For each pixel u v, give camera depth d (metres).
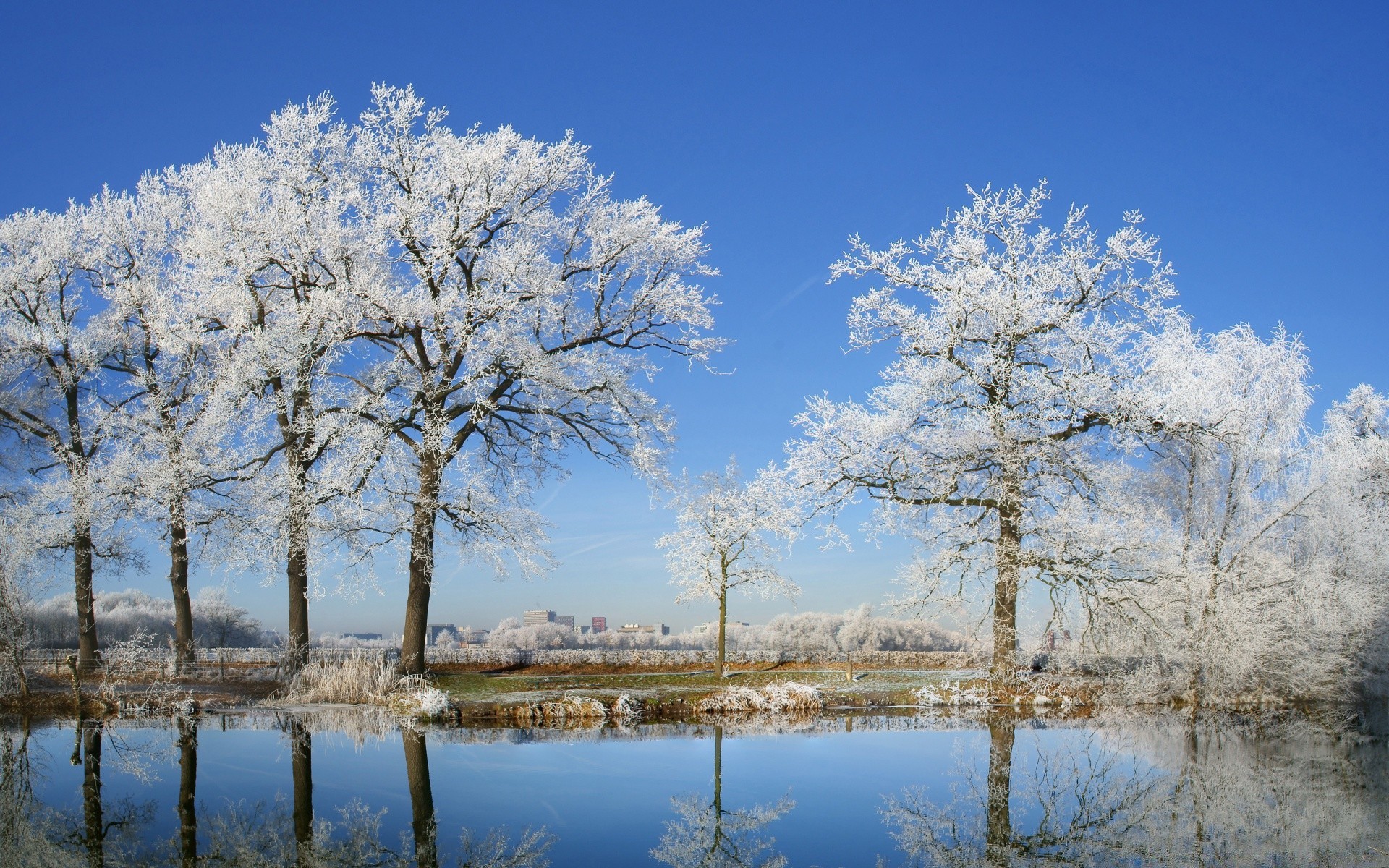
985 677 25.55
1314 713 23.67
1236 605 22.08
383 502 24.30
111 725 20.16
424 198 24.27
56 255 26.59
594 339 25.92
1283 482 25.30
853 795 14.14
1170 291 24.08
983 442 23.92
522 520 25.67
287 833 11.60
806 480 25.44
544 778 14.86
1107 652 24.56
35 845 11.09
